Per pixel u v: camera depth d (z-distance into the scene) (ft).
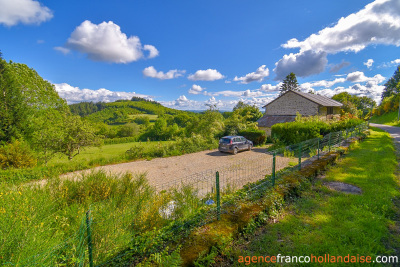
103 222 9.33
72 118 61.00
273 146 54.29
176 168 38.52
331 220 11.76
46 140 52.24
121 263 7.73
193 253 8.30
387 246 9.54
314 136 46.75
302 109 87.30
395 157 28.19
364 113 226.58
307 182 17.67
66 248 7.54
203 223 10.71
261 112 144.66
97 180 16.39
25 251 6.59
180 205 13.82
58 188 14.79
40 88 71.15
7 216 7.62
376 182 17.97
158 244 8.88
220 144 51.85
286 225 11.52
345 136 42.22
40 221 8.41
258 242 10.14
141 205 12.71
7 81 55.62
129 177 18.44
